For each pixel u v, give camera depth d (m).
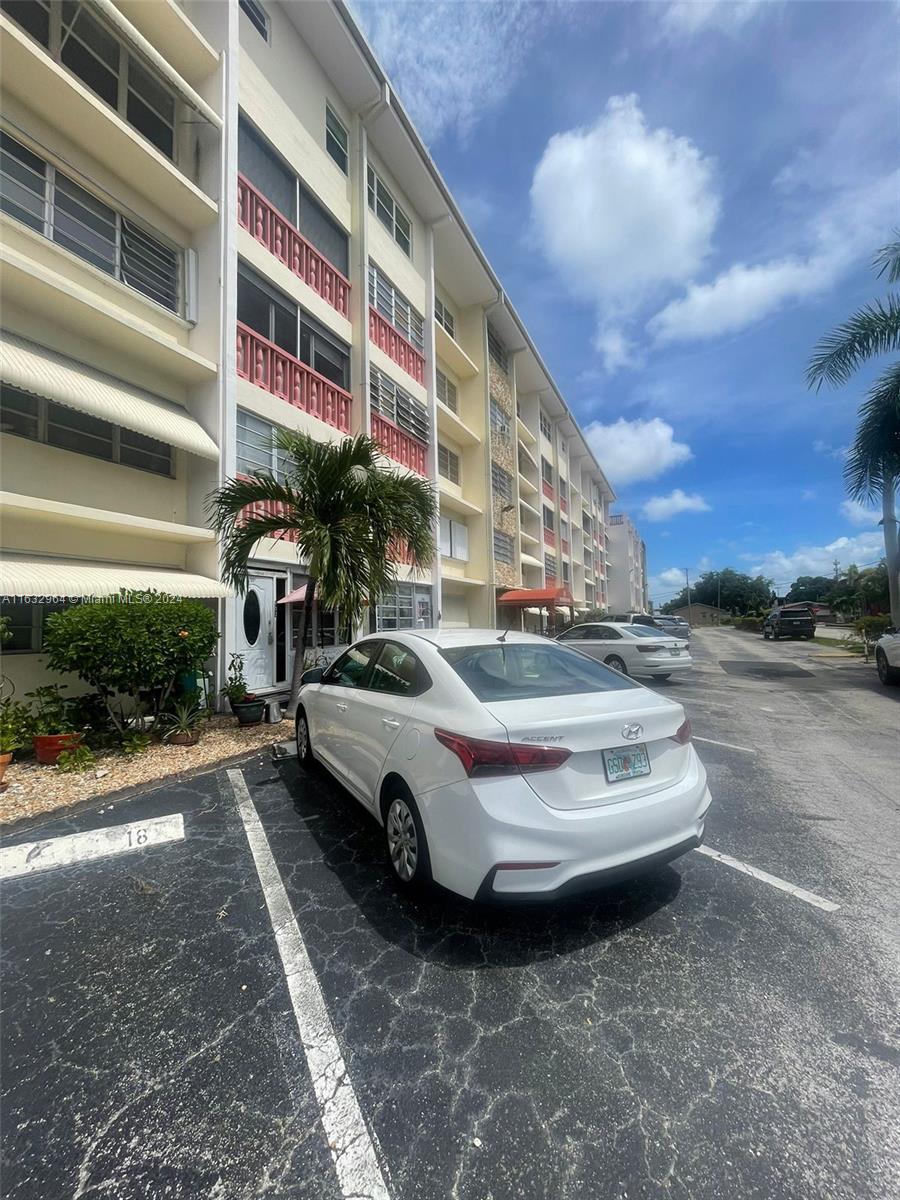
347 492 7.28
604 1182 1.61
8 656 6.78
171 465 8.71
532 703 3.00
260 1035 2.15
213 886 3.26
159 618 6.08
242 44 9.70
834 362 12.37
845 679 12.88
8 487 6.74
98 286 7.47
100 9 6.79
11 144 6.71
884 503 13.39
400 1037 2.14
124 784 4.96
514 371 23.36
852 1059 2.03
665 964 2.57
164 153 8.60
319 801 4.64
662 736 3.01
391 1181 1.61
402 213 15.22
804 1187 1.58
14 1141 1.72
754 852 3.72
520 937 2.78
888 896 3.16
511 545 22.36
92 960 2.59
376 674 4.06
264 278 9.92
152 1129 1.76
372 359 12.99
